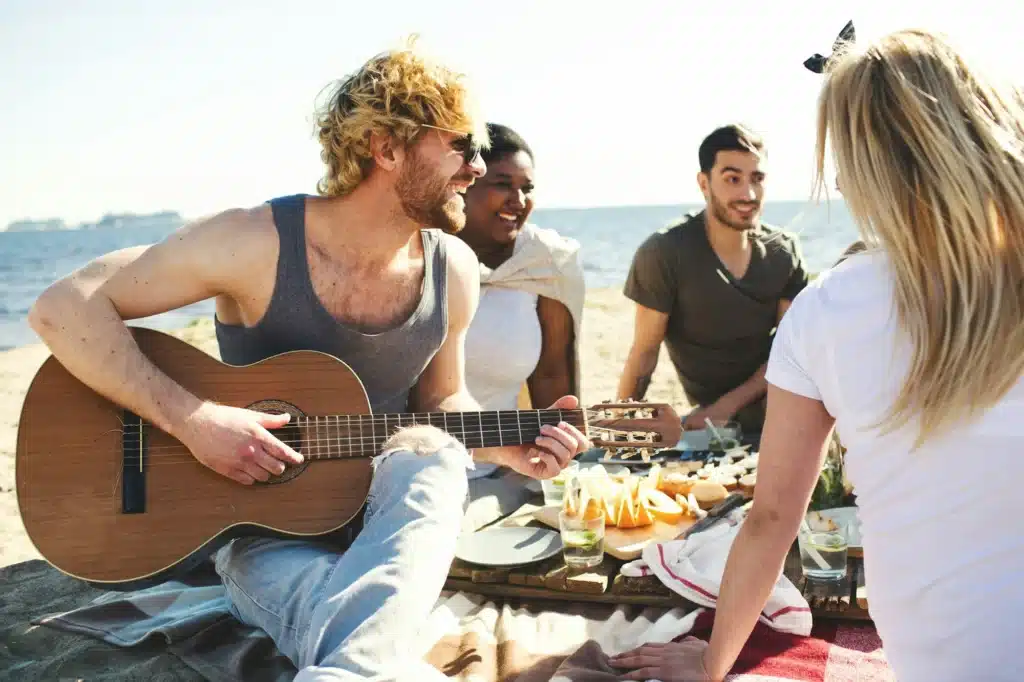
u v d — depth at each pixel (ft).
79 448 7.89
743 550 5.97
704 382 14.85
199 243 8.46
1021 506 4.77
